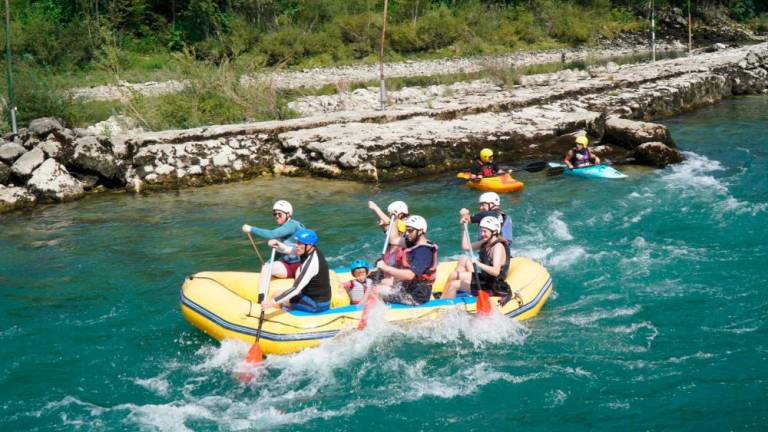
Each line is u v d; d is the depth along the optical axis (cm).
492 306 727
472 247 780
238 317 691
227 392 641
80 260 982
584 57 3569
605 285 855
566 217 1118
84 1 3306
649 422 578
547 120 1677
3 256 1005
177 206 1244
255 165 1454
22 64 1744
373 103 2156
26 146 1370
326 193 1302
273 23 3600
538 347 705
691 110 2094
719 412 586
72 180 1320
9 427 588
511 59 3516
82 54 3061
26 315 805
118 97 2455
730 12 4534
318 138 1493
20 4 3281
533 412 598
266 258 981
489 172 1329
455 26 3778
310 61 3450
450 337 716
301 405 619
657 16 4294
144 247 1032
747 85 2395
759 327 731
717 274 869
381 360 681
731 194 1194
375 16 3669
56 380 664
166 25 3581
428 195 1270
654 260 923
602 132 1706
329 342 686
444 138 1483
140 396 636
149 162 1391
